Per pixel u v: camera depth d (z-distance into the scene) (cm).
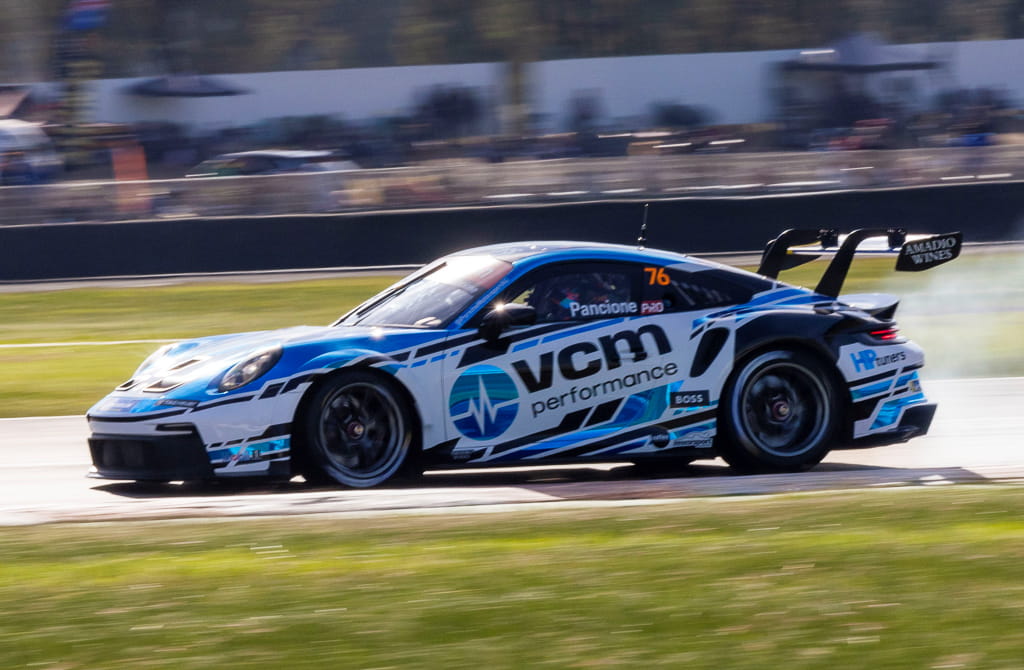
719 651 1088
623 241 7212
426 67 12175
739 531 1581
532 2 12762
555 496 1883
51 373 4078
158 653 1103
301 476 2211
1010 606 1192
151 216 7625
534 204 7794
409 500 1833
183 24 12912
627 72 12088
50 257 7062
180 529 1639
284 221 7231
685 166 8025
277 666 1068
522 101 12062
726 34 12756
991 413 3069
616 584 1302
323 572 1377
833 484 1988
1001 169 8188
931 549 1418
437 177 7950
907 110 11744
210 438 1961
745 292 2267
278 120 12006
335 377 2005
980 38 12756
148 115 11950
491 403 2081
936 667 1040
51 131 10919
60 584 1339
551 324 2138
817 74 11925
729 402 2192
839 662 1058
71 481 2320
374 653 1096
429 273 2330
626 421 2152
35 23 12656
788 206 7244
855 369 2244
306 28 13138
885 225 7281
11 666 1077
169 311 5738
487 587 1297
